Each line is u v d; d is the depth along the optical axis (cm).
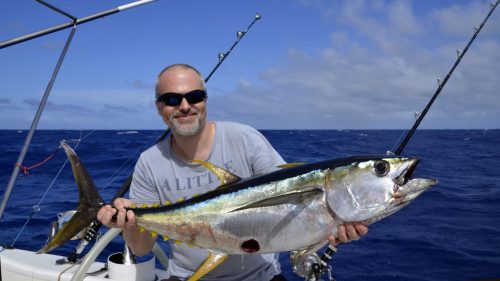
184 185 144
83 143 1378
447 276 237
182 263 147
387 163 113
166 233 128
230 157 145
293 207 117
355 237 117
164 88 138
